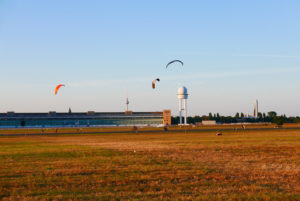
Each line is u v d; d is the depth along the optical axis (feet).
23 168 110.01
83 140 273.13
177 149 170.81
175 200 66.33
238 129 431.43
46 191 76.02
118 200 67.36
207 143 208.74
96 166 112.27
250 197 67.56
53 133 415.85
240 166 109.70
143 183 84.23
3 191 76.95
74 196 70.64
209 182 84.02
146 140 255.91
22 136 361.71
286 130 385.70
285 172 96.73
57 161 127.44
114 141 251.60
